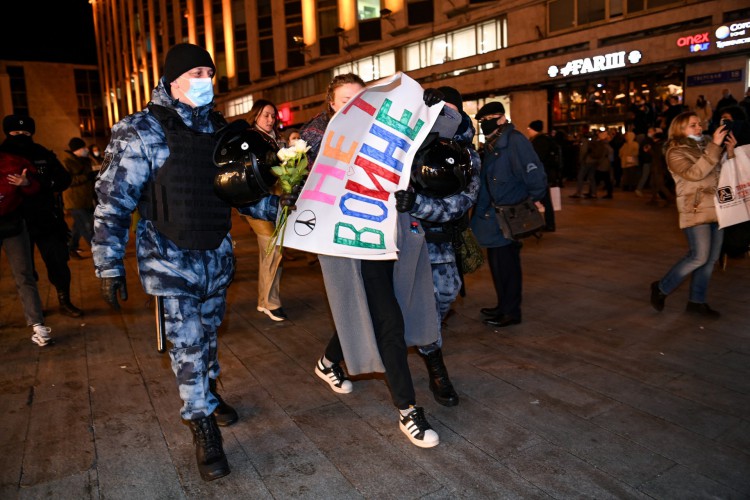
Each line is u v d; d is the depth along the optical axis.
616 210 10.97
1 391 3.59
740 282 5.39
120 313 5.36
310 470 2.59
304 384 3.56
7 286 6.88
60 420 3.16
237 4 35.53
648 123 14.74
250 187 2.46
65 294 5.29
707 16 14.98
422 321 2.93
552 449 2.66
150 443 2.88
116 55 57.44
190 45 2.48
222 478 2.54
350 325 2.78
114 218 2.40
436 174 2.52
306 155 2.73
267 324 4.83
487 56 21.22
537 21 19.27
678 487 2.33
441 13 22.98
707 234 4.25
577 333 4.22
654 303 4.59
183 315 2.56
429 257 2.98
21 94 57.56
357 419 3.07
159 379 3.73
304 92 32.47
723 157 4.18
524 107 20.25
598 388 3.28
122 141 2.39
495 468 2.53
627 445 2.66
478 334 4.31
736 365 3.53
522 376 3.50
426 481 2.46
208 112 2.70
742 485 2.33
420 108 2.59
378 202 2.59
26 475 2.60
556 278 5.90
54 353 4.29
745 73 14.63
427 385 3.46
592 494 2.31
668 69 16.72
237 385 3.58
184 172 2.48
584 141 13.30
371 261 2.74
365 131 2.55
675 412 2.96
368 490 2.41
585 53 17.86
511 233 4.16
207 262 2.65
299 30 31.53
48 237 5.14
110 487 2.50
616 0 16.97
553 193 6.86
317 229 2.58
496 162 4.21
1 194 4.09
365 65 28.12
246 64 35.97
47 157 4.97
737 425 2.81
